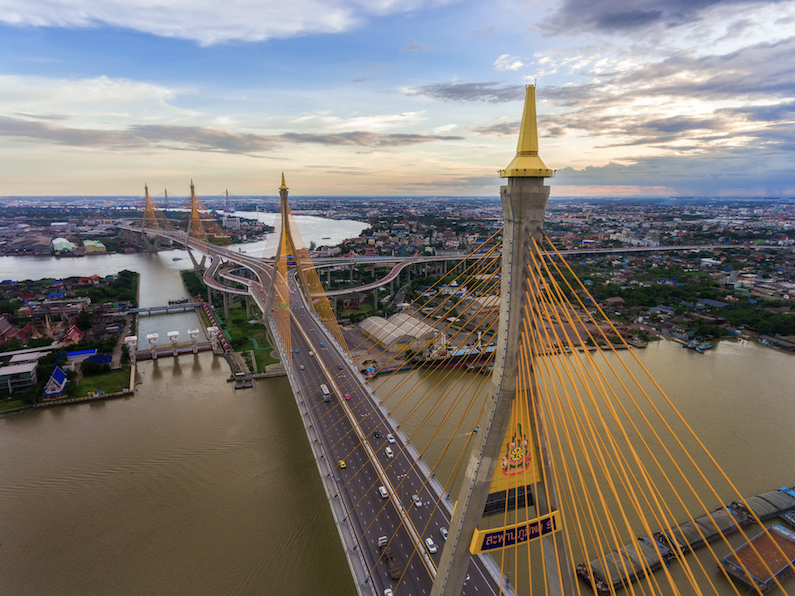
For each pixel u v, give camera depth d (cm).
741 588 7869
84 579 8350
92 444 12406
